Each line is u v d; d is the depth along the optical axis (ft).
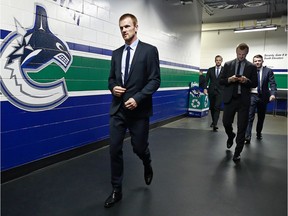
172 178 8.91
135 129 6.85
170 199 7.32
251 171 9.76
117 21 13.05
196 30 25.41
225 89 11.28
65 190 7.71
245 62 10.83
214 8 28.60
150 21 16.43
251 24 29.07
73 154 10.88
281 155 11.95
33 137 9.00
